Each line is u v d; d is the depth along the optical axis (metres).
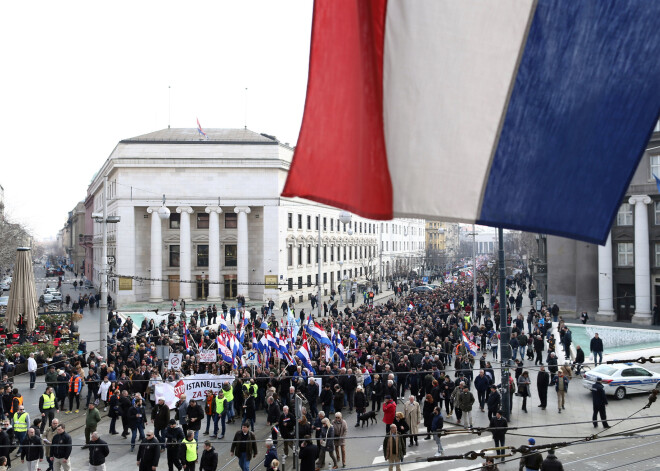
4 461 14.88
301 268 68.25
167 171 61.38
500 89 5.59
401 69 5.44
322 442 17.20
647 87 5.82
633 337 37.88
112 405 20.45
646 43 5.79
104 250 28.73
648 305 43.31
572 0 5.68
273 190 61.38
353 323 36.09
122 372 23.89
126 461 18.03
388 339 29.31
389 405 18.86
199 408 18.69
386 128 5.39
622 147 5.83
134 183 61.31
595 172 5.82
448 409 22.22
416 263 120.00
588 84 5.75
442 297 52.81
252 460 18.09
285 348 25.38
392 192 5.20
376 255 100.44
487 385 23.05
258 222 62.72
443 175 5.48
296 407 15.03
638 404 23.56
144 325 39.62
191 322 38.66
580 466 16.75
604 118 5.80
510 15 5.62
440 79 5.51
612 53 5.78
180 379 20.89
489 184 5.56
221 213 62.75
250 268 62.81
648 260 43.31
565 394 25.20
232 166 61.16
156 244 61.22
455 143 5.53
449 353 29.86
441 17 5.53
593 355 31.80
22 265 34.25
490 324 37.16
